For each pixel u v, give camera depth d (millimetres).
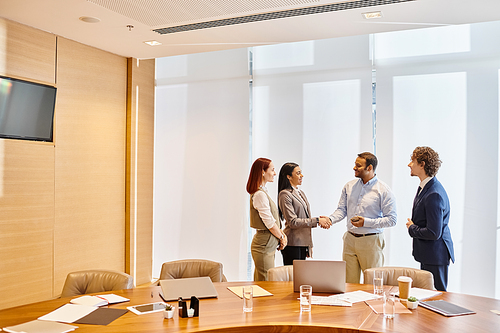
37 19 4199
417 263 4859
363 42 5164
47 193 4641
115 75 5566
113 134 5551
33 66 4457
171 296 2688
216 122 5965
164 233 6285
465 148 4703
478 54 4668
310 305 2486
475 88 4676
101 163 5363
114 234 5574
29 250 4449
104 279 3176
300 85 5465
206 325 2229
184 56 6180
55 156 4734
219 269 3525
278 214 4449
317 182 5336
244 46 5031
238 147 5816
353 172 5176
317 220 4305
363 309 2512
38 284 4547
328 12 3887
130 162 5742
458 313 2406
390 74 5039
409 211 4906
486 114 4629
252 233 5742
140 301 2682
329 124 5309
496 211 4570
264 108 5664
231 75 5871
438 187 3848
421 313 2439
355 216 4234
